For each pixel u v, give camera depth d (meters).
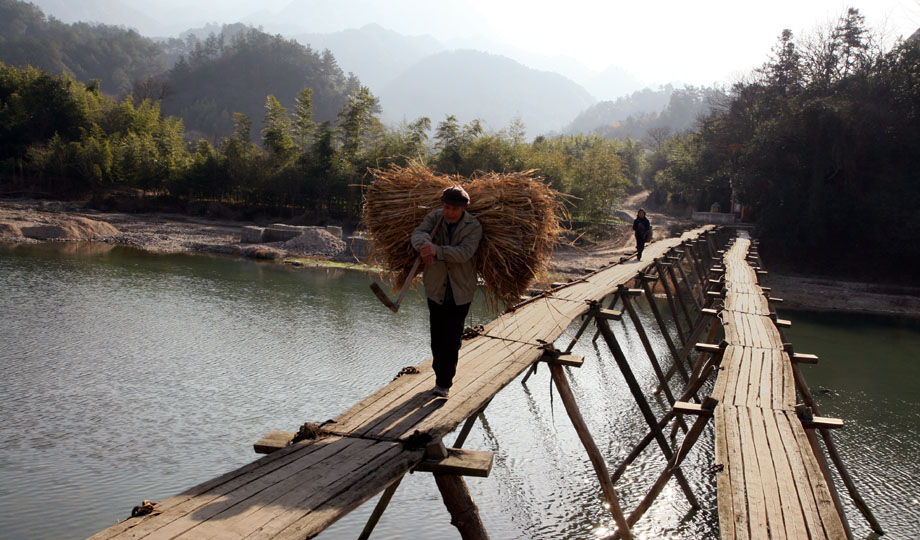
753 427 5.96
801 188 37.94
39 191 62.16
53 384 13.45
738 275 18.28
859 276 36.53
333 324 20.75
